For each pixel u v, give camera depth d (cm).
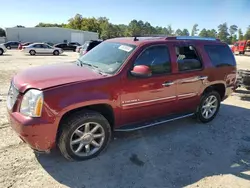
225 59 526
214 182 319
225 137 459
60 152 366
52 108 297
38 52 2669
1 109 541
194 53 464
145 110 397
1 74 1056
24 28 5225
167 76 410
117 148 390
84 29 7662
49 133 301
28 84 312
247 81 795
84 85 320
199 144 423
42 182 298
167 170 339
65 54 2952
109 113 364
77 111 332
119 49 402
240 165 363
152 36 463
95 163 345
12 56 2284
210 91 506
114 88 345
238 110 636
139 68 350
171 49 422
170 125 502
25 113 301
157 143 417
